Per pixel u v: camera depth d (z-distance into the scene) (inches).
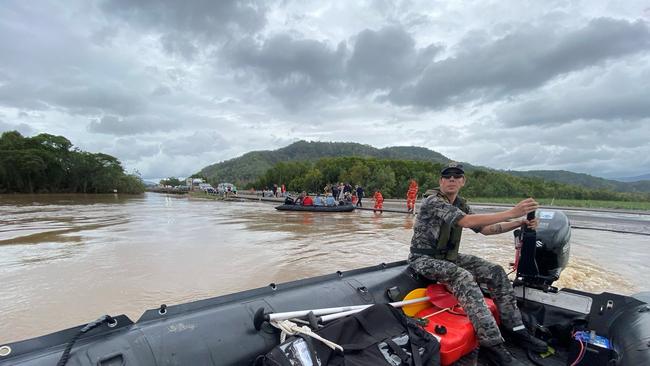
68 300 192.4
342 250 328.5
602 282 216.4
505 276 99.5
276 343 74.0
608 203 1258.6
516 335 95.0
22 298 195.8
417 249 106.3
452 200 108.9
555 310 98.3
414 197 733.9
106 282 225.1
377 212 794.8
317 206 815.1
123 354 57.7
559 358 90.1
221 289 209.6
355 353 66.3
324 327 69.2
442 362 80.4
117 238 413.4
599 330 86.5
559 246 103.2
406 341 72.5
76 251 329.7
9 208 1029.2
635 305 82.9
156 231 477.7
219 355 65.9
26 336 152.0
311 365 59.1
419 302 96.4
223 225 550.3
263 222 592.4
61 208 1036.5
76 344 57.2
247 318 75.2
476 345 89.0
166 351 61.5
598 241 388.8
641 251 323.3
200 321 70.1
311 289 92.1
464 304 90.1
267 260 286.4
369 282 101.9
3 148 2517.2
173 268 260.5
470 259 105.1
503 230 110.3
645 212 868.0
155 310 69.7
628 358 70.6
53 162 2556.6
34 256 307.7
